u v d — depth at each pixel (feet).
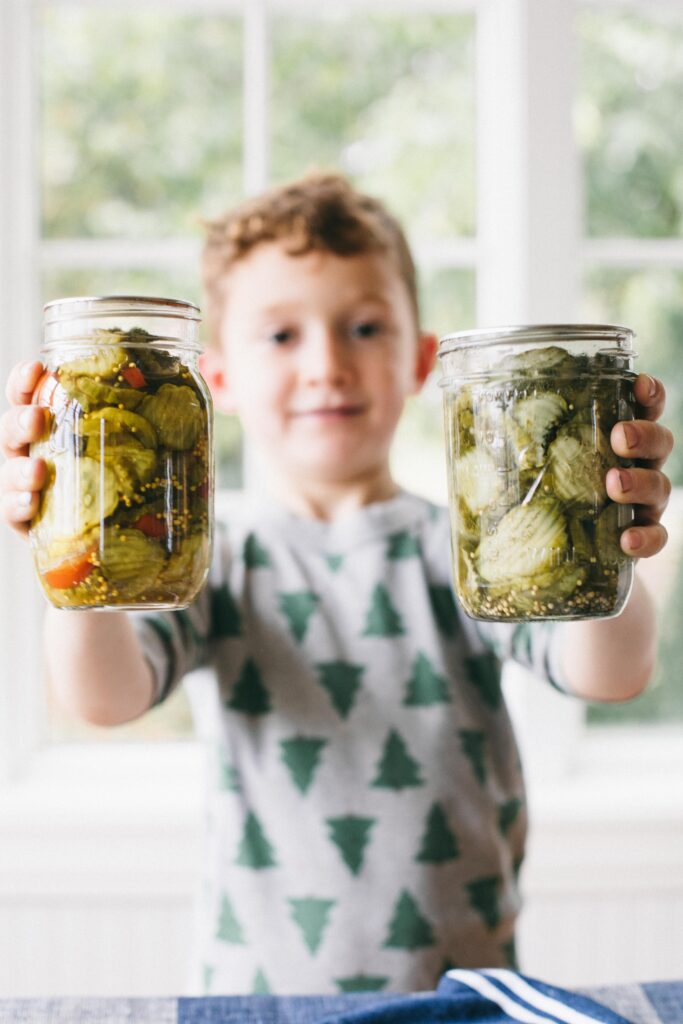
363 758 3.44
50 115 5.90
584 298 5.99
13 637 5.69
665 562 6.04
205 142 5.96
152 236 5.97
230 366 3.81
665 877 5.52
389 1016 2.17
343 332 3.59
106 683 2.97
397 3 5.90
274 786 3.42
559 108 5.61
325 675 3.51
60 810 5.48
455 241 5.98
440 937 3.31
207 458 2.16
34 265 5.84
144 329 2.09
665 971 5.54
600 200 6.01
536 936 5.52
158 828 5.45
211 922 3.43
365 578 3.62
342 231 3.59
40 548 2.10
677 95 6.05
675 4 5.97
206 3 5.85
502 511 2.09
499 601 2.12
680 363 6.04
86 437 2.03
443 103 6.01
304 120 5.99
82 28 5.90
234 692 3.51
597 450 2.10
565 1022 2.11
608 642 3.04
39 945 5.45
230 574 3.63
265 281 3.59
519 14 5.58
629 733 6.06
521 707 5.80
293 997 2.31
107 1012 2.22
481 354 2.11
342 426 3.54
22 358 5.76
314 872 3.35
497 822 3.50
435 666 3.52
